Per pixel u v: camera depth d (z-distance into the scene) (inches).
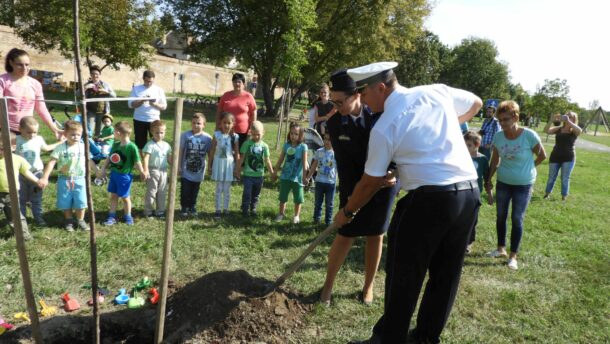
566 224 265.3
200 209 233.9
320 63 920.9
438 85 110.1
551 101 1227.2
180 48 2022.6
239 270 141.1
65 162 183.0
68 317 125.3
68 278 149.1
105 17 678.5
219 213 223.3
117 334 126.4
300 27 518.6
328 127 134.6
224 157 219.9
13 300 133.5
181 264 166.1
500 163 186.5
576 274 184.4
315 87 1208.8
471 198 105.0
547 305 154.3
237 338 120.0
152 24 754.2
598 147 1034.1
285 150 224.2
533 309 151.0
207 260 170.7
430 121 101.6
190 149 216.5
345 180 136.8
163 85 1486.2
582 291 167.6
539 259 197.8
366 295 145.9
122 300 137.2
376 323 124.7
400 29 960.3
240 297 128.4
